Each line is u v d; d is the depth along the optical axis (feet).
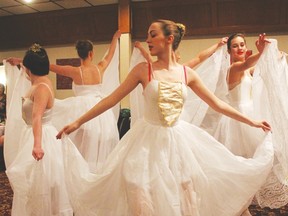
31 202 6.55
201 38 19.42
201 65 9.23
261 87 7.88
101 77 11.25
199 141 6.26
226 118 8.72
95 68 11.12
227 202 6.03
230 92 8.82
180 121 6.29
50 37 22.22
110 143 10.54
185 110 8.52
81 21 21.25
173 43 6.13
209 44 19.30
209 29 19.11
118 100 6.13
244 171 6.15
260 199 7.29
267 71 7.32
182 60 19.66
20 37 22.89
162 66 6.09
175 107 5.91
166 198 5.25
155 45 6.00
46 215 6.58
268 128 6.84
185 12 19.22
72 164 6.21
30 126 7.22
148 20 19.86
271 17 18.07
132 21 20.06
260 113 7.88
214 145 6.30
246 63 8.15
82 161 6.32
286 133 7.13
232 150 8.53
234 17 18.62
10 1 19.75
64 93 21.67
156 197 5.29
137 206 5.27
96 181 5.93
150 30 6.07
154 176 5.41
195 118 8.58
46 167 6.69
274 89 7.25
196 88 6.39
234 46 9.02
